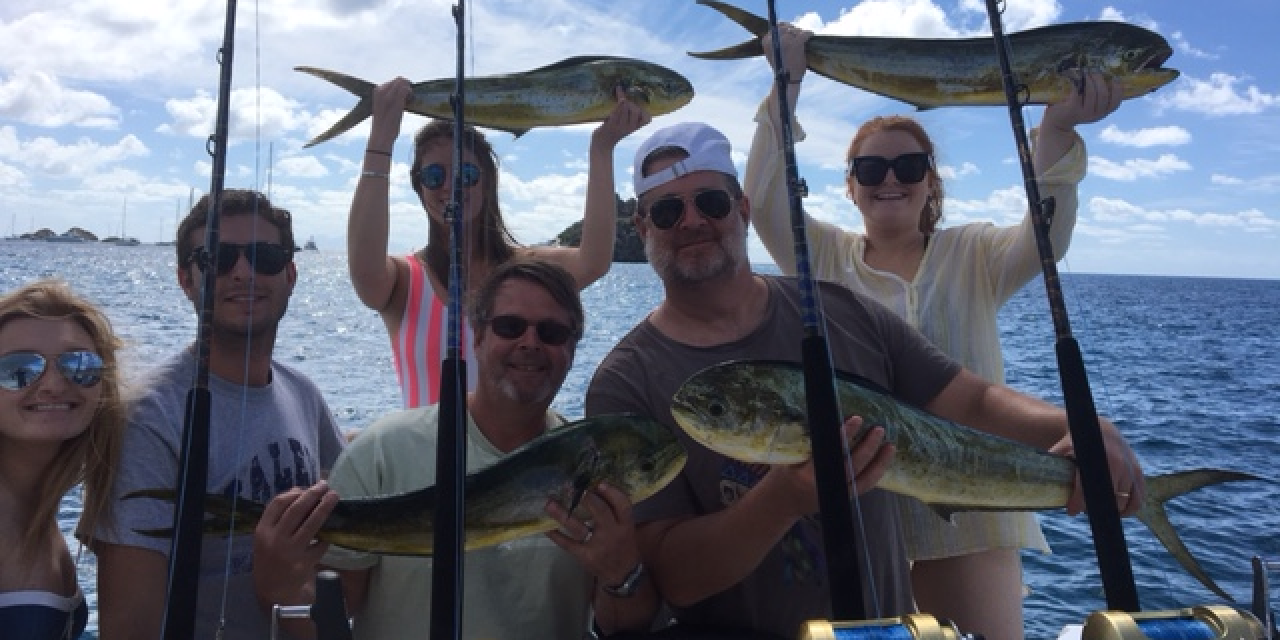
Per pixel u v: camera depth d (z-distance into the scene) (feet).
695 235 7.98
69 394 7.47
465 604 7.49
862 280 10.98
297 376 10.01
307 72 11.38
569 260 12.21
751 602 7.63
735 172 8.25
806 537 7.72
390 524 6.75
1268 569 6.44
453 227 6.75
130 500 7.79
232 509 6.57
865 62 10.76
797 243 6.63
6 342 7.36
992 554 10.07
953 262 10.57
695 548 6.97
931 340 10.43
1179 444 36.96
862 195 11.04
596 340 66.64
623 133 12.07
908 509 9.99
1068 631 11.39
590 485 6.64
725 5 10.44
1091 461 6.25
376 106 11.15
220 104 6.80
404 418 8.06
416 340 11.29
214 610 8.15
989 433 7.77
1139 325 130.31
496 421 7.91
